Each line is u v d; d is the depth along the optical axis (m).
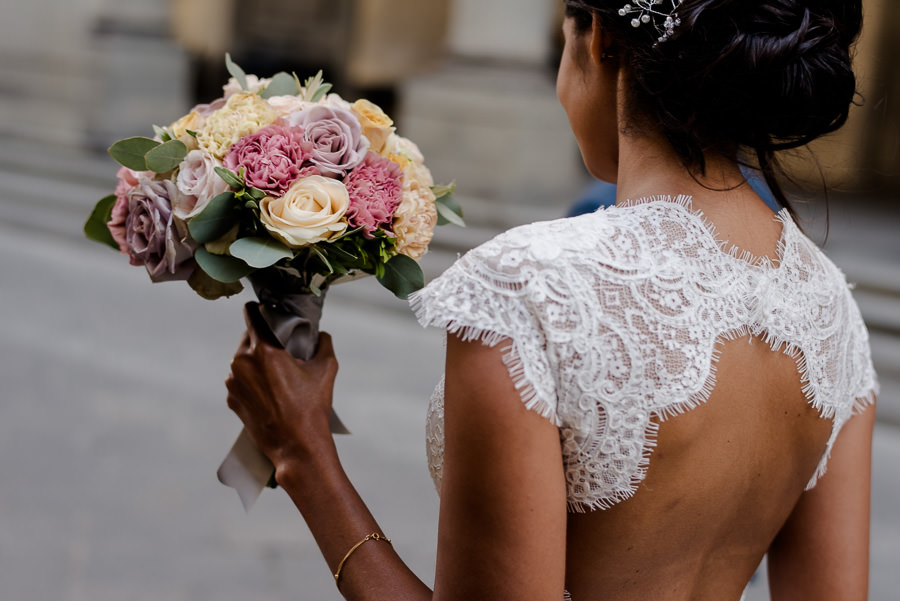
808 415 1.00
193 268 1.25
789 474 1.02
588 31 1.04
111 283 7.68
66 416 4.68
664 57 0.93
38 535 3.54
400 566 1.03
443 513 0.90
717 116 0.93
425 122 9.79
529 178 9.48
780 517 1.06
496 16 9.48
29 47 13.61
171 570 3.40
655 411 0.89
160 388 5.20
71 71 13.09
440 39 15.16
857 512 1.12
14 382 5.09
